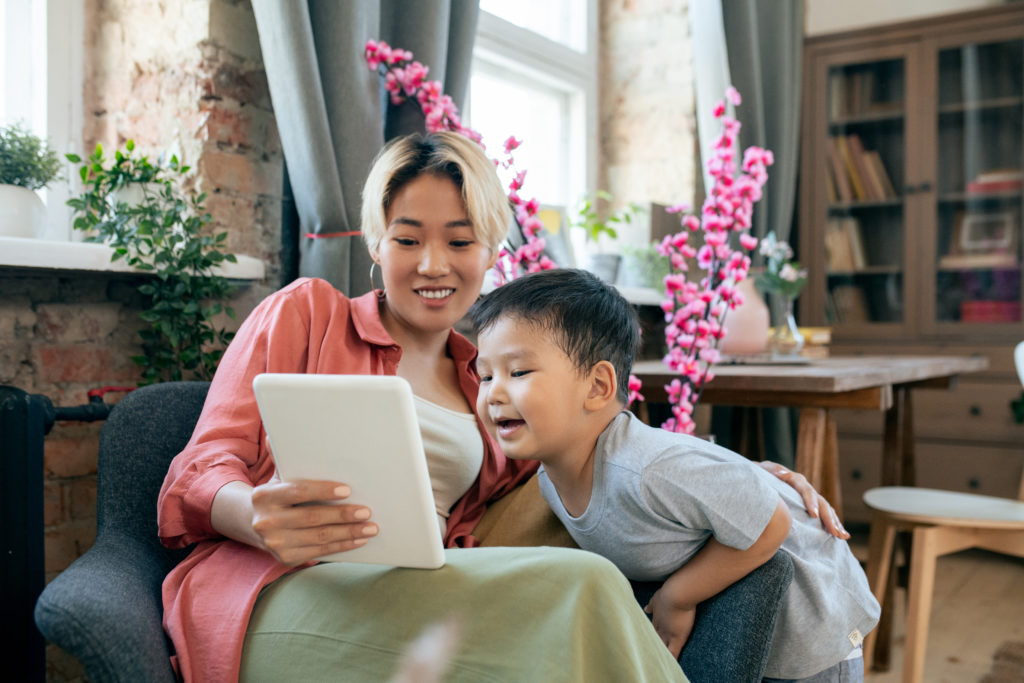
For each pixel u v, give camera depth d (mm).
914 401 3182
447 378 1296
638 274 2662
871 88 3350
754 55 2822
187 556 1061
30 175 1408
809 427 1767
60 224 1638
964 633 2219
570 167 2998
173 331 1491
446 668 769
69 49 1663
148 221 1418
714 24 2752
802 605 1000
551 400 945
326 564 889
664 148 3014
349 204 1587
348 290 1564
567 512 1064
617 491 944
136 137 1665
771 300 3008
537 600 768
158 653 813
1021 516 1778
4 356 1417
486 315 1000
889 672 1987
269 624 846
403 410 739
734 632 879
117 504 1062
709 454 938
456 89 1841
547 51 2748
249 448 1011
